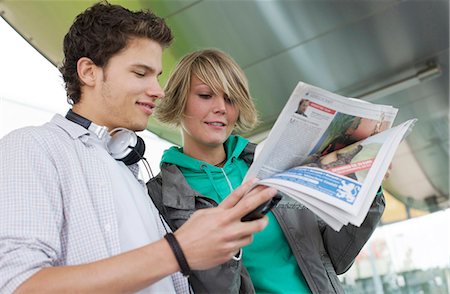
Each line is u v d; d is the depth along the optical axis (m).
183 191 1.51
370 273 5.84
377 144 1.08
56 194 0.94
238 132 1.81
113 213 0.98
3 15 2.57
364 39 3.63
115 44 1.15
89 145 1.09
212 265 0.81
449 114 4.86
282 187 0.91
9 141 0.97
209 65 1.62
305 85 1.01
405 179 6.15
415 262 6.12
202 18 3.08
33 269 0.78
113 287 0.76
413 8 3.38
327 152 1.12
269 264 1.46
